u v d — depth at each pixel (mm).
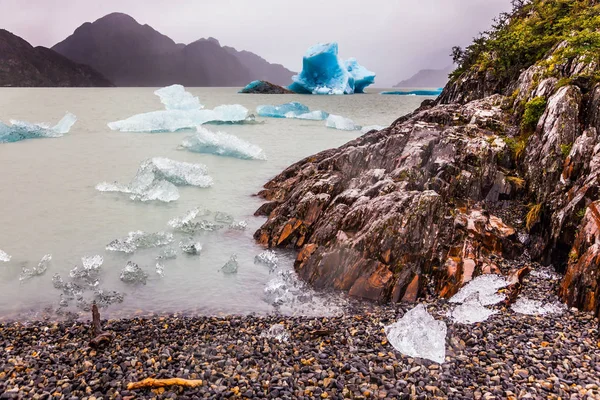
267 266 14758
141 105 90375
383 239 13047
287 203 18250
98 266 14586
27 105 86750
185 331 10219
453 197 16688
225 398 7438
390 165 19000
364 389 7648
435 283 12555
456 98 31203
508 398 7320
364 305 11844
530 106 18734
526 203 16453
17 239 16797
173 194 22125
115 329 10312
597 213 11656
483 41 34938
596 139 14469
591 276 10734
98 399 7375
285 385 7773
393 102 119562
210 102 117875
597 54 18750
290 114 66062
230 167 29391
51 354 9039
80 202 21578
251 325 10656
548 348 8930
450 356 8836
